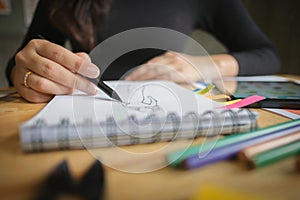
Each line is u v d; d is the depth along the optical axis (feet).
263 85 1.35
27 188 0.44
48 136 0.57
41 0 2.24
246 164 0.51
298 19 3.45
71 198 0.40
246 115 0.70
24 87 1.05
